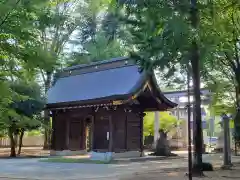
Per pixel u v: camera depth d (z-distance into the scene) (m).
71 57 39.47
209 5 11.43
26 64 8.38
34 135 45.56
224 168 18.31
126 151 26.62
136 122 27.67
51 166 21.17
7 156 30.11
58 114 31.25
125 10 11.16
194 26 10.47
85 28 28.11
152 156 27.62
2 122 9.50
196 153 16.16
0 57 8.10
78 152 30.98
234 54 20.25
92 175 16.36
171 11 9.78
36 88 27.03
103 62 30.50
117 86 26.92
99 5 15.86
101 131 26.89
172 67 13.62
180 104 30.58
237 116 24.69
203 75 20.02
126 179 14.47
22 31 8.29
